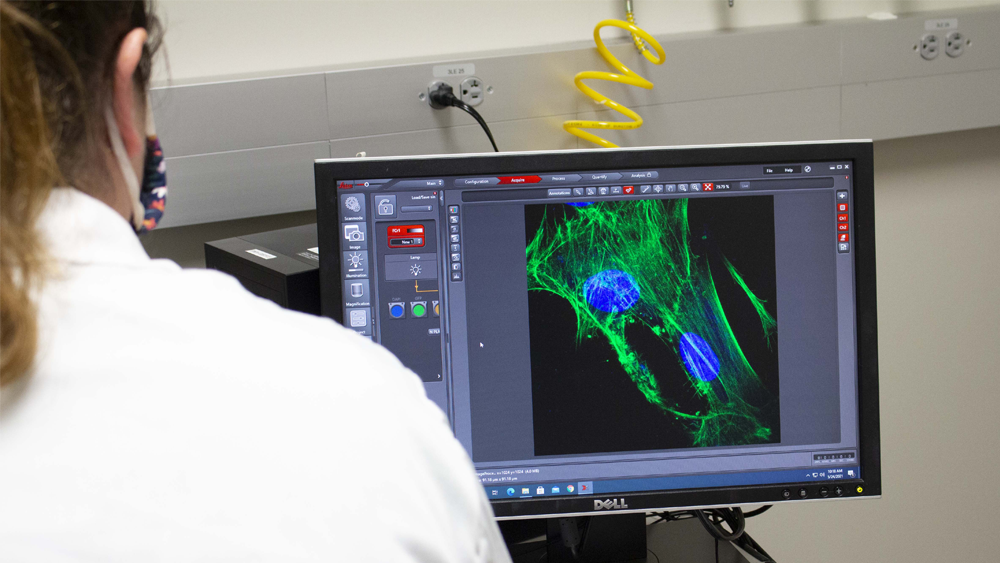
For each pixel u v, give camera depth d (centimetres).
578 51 138
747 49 145
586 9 148
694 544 103
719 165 88
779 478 91
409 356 89
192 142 122
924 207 173
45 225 38
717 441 90
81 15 38
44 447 34
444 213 88
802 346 90
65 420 35
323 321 46
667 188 88
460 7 142
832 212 89
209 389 37
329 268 87
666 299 90
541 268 89
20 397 35
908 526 186
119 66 41
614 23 134
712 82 145
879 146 166
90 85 40
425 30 141
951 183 173
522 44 146
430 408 46
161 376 37
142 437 35
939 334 180
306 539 35
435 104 133
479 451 90
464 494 44
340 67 134
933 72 156
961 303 180
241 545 34
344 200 87
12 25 34
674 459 90
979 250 179
